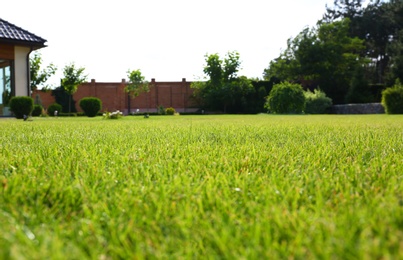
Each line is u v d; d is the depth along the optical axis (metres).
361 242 0.71
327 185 1.30
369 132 4.47
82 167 1.71
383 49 44.56
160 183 1.33
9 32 13.79
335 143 2.98
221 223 0.89
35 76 25.39
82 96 30.20
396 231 0.78
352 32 44.94
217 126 6.31
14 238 0.77
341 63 35.31
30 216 0.97
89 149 2.48
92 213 1.02
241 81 31.50
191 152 2.31
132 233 0.85
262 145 2.78
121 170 1.62
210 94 31.16
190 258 0.72
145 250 0.77
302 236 0.78
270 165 1.78
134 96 31.22
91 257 0.74
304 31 36.56
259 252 0.72
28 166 1.69
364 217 0.88
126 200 1.11
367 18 43.88
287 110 24.73
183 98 32.38
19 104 12.43
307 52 35.47
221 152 2.29
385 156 2.16
